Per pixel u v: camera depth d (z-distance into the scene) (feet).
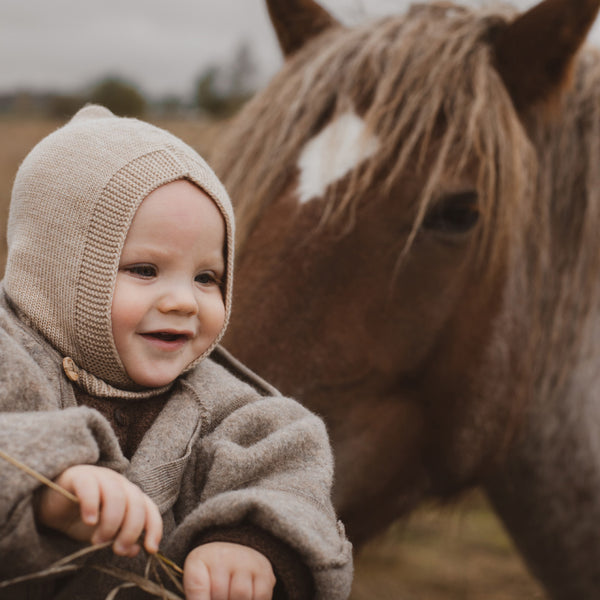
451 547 12.51
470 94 5.52
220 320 3.42
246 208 5.49
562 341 6.24
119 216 3.11
